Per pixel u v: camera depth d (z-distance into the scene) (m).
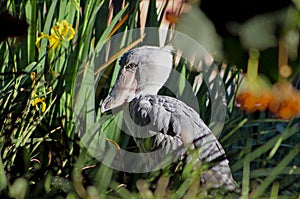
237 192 4.84
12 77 5.29
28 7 5.73
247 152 4.90
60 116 5.51
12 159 4.98
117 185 4.91
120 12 5.81
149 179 4.86
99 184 4.62
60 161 5.07
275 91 6.24
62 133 5.27
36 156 5.38
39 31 5.93
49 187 4.64
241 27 6.07
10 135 5.01
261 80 6.17
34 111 5.18
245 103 6.39
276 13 5.93
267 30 6.00
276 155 6.48
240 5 6.02
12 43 5.62
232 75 6.43
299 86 6.80
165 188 4.57
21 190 4.34
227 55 6.25
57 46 5.42
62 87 5.52
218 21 6.16
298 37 5.89
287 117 6.33
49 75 5.64
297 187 5.41
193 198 4.47
